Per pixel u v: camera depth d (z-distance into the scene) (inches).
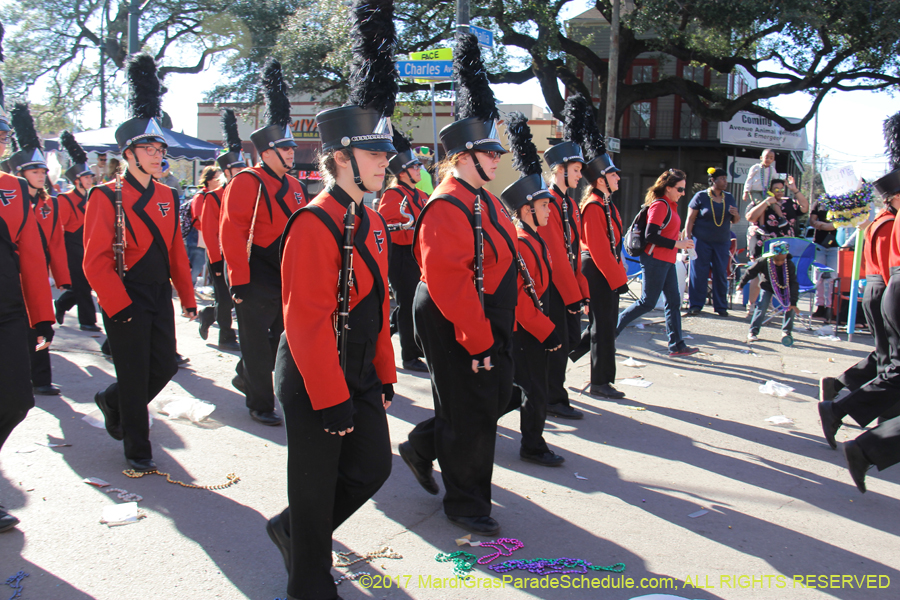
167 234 161.8
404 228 242.8
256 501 146.3
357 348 105.3
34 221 145.1
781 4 576.7
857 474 150.7
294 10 778.2
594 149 225.8
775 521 144.6
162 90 170.9
